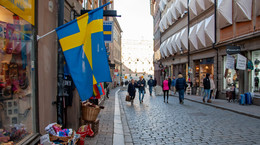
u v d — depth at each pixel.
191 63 24.06
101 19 4.56
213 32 18.19
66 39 4.22
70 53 4.22
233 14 15.23
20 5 3.70
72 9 6.73
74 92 6.36
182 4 24.94
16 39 3.71
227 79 16.69
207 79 13.88
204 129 7.02
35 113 4.19
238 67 13.27
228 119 8.61
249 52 13.69
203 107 12.27
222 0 15.91
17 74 3.76
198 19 21.80
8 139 3.45
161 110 11.30
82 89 4.21
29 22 4.02
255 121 8.16
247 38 13.43
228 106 11.91
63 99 5.50
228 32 16.08
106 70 4.50
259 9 12.55
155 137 6.23
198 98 17.25
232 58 14.16
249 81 13.74
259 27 12.68
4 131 3.43
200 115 9.59
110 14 6.57
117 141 5.60
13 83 3.66
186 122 8.16
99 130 6.84
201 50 20.86
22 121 3.85
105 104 14.17
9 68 3.58
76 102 6.45
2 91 3.42
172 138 6.08
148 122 8.34
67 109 6.32
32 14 4.14
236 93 14.08
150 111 11.09
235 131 6.69
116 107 12.50
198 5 21.06
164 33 37.47
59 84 5.11
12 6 3.45
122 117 9.45
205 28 18.45
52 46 5.08
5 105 3.48
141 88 14.92
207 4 19.28
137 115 9.97
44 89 4.57
